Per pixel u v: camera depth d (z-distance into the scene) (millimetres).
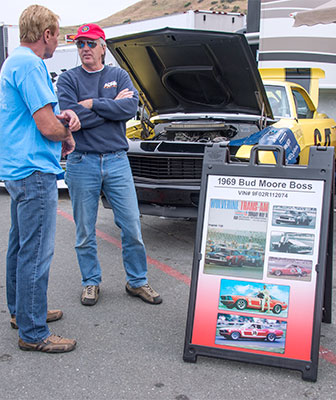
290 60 9367
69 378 2580
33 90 2557
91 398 2398
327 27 9172
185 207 4629
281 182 2688
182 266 4406
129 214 3518
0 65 14477
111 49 4672
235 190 2764
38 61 2605
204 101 5285
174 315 3377
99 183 3467
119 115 3340
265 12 9359
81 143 3373
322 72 6723
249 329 2652
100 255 4727
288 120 5520
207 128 5062
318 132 6062
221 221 2768
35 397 2408
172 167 4602
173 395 2422
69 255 4742
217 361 2756
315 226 2611
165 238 5336
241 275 2705
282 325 2602
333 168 2650
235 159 4410
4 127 2691
